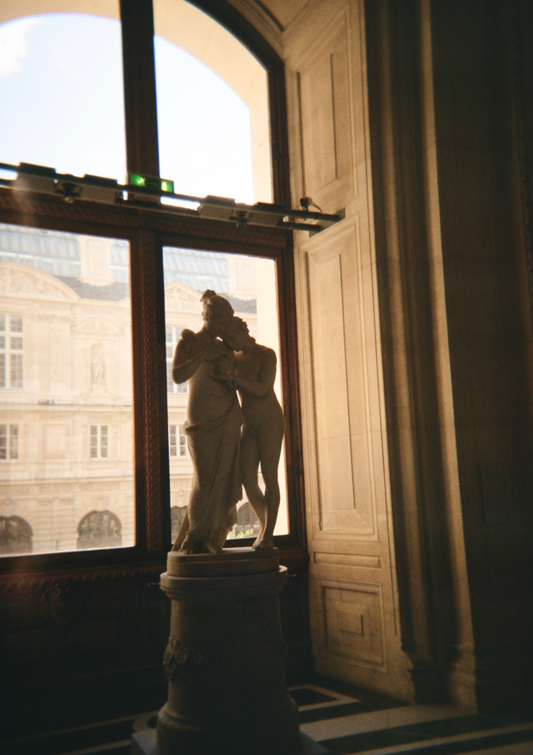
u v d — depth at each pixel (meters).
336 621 5.11
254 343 3.93
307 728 3.86
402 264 4.70
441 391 4.57
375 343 4.79
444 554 4.46
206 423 3.63
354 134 5.10
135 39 5.47
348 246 5.16
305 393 5.62
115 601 4.70
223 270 5.57
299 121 5.86
